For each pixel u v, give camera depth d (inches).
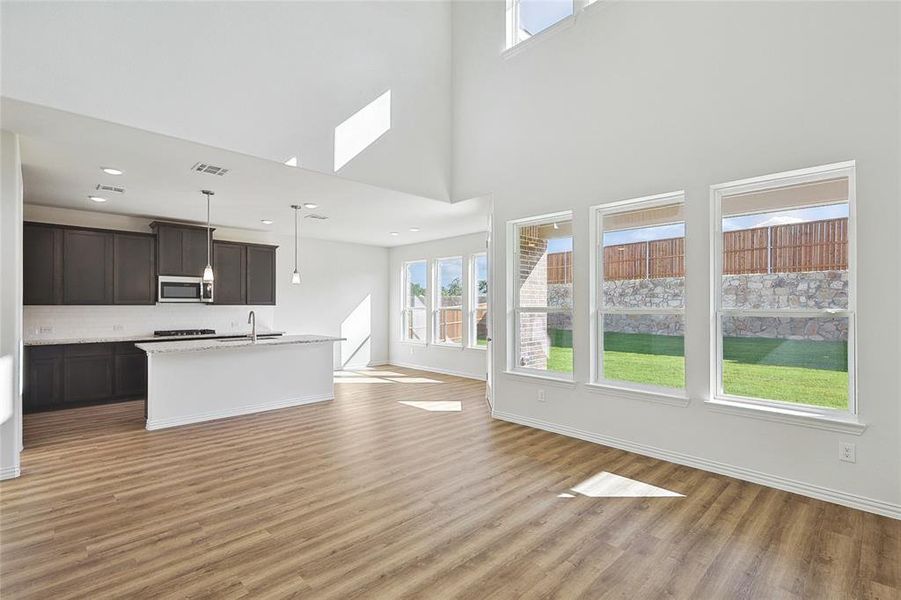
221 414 198.2
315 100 163.6
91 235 223.8
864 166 108.3
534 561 87.7
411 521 103.6
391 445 159.6
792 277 122.9
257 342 209.5
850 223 113.6
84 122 120.7
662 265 148.7
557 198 172.9
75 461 143.1
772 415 121.1
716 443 132.8
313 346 229.6
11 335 128.2
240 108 144.7
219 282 265.4
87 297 222.1
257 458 146.1
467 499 115.3
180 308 265.1
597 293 165.3
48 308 223.5
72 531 98.6
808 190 120.5
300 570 84.3
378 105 183.6
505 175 191.6
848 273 113.7
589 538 96.1
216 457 147.0
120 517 105.2
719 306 135.9
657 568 85.4
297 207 223.0
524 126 184.2
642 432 149.4
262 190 189.5
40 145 137.1
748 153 126.3
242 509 109.6
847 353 114.0
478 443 161.8
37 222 207.9
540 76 178.5
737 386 132.7
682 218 144.0
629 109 151.7
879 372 106.7
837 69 111.9
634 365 155.6
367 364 357.4
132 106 124.0
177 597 76.2
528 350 190.7
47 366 209.9
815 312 118.6
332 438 168.2
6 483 125.3
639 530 99.5
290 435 172.1
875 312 107.3
